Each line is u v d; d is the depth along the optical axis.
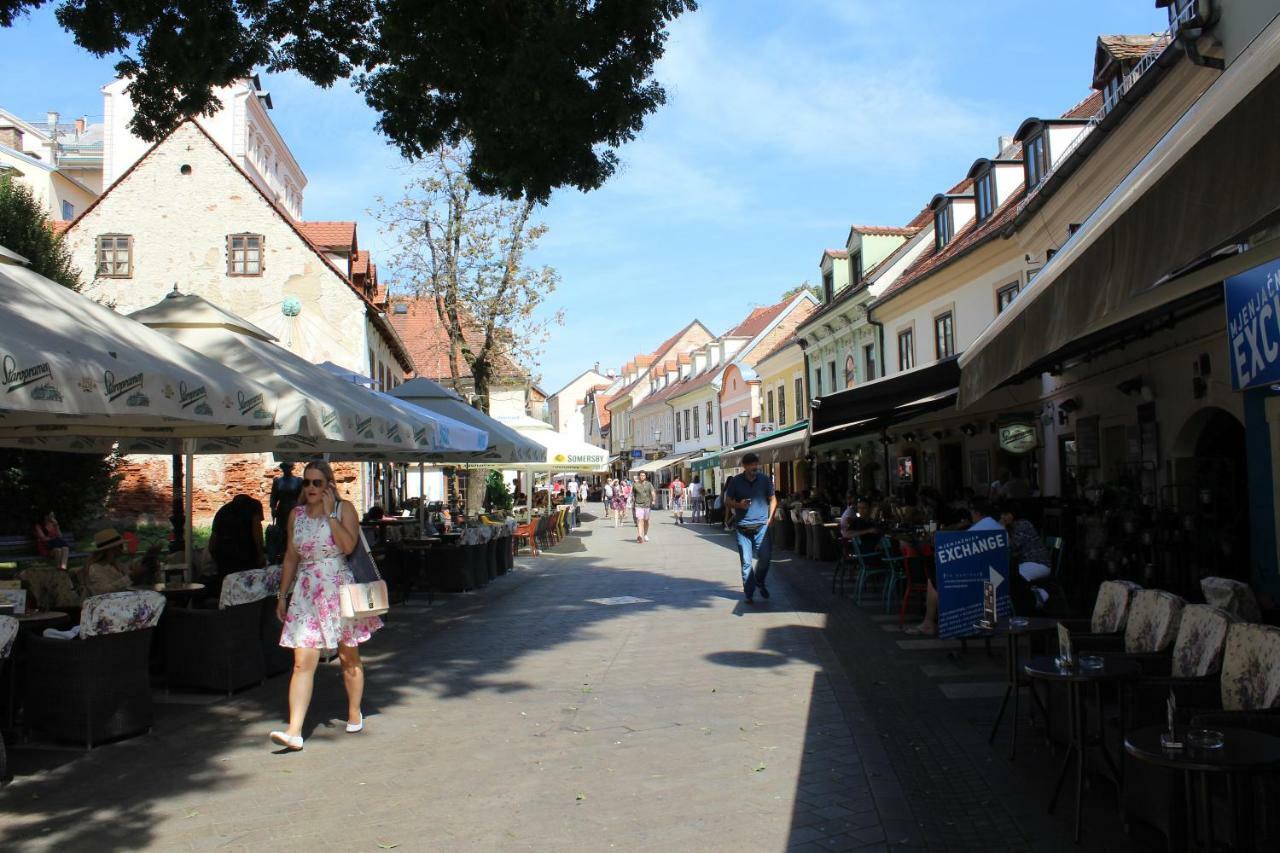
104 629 6.24
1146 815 4.26
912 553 10.80
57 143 47.59
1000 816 4.77
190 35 9.79
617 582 16.45
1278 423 8.45
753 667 8.66
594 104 9.93
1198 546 10.01
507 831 4.69
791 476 36.75
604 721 6.80
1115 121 11.63
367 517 18.41
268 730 6.64
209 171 29.05
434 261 27.88
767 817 4.84
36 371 4.56
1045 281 4.60
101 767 5.79
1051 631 5.91
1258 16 8.46
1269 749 3.42
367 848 4.50
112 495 26.20
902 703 7.18
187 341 8.51
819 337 32.16
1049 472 15.77
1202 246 3.00
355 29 10.72
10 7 9.09
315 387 8.81
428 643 10.27
